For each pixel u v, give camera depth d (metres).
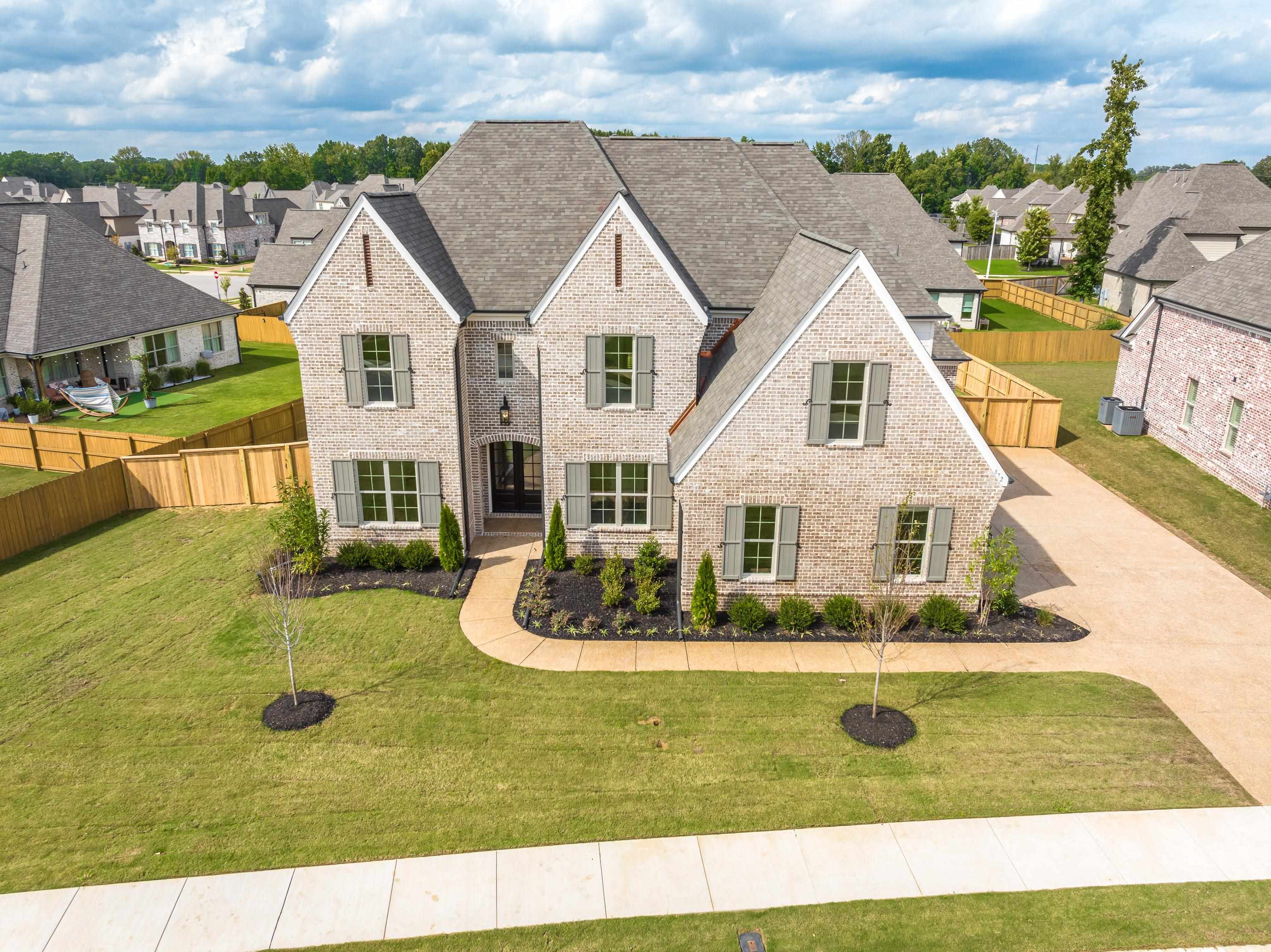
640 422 22.73
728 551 20.16
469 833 13.63
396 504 24.39
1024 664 18.52
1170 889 12.40
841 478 19.47
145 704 17.34
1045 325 60.91
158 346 46.19
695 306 21.58
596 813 14.05
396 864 13.02
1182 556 24.08
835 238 26.45
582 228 24.97
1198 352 30.55
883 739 15.80
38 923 12.00
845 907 12.16
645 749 15.68
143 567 24.22
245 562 24.41
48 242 42.84
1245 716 16.50
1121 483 29.89
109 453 31.78
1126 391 36.59
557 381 22.44
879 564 20.06
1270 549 24.08
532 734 16.17
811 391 18.77
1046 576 22.86
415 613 21.19
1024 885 12.50
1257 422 27.00
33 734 16.34
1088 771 14.94
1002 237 128.25
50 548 25.73
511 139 26.48
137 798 14.53
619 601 21.31
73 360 41.75
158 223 120.25
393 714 16.86
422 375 22.86
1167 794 14.36
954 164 195.50
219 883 12.69
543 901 12.31
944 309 53.03
